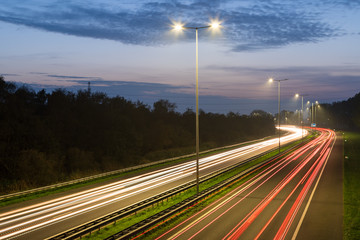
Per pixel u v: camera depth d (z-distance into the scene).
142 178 40.03
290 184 33.34
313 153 65.06
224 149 78.56
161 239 17.36
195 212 22.83
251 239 17.23
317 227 19.31
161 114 91.81
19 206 26.08
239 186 32.66
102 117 67.06
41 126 53.25
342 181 34.81
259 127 139.00
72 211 24.23
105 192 31.56
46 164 47.19
